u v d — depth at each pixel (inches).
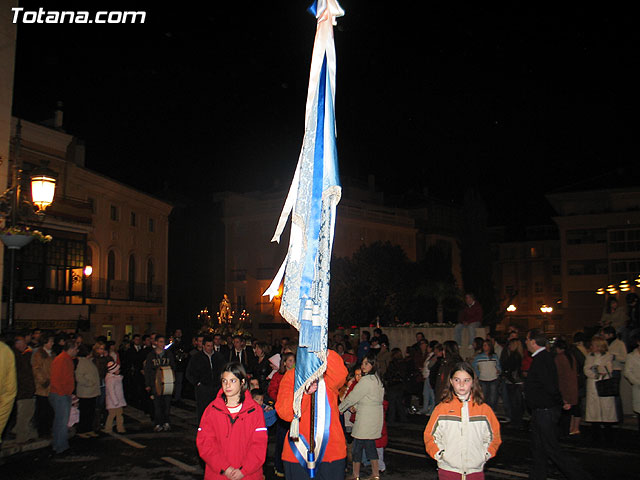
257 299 2030.0
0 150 604.1
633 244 1883.6
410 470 374.3
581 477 308.3
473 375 211.0
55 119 1289.4
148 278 1673.2
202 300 2090.3
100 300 1405.0
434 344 642.8
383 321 1739.7
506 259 2719.0
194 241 2139.5
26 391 454.9
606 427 457.4
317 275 170.9
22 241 456.1
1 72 606.2
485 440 209.0
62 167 1259.2
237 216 2087.8
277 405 192.2
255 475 200.4
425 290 1272.1
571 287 1969.7
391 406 574.6
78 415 517.0
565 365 459.2
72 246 1237.1
